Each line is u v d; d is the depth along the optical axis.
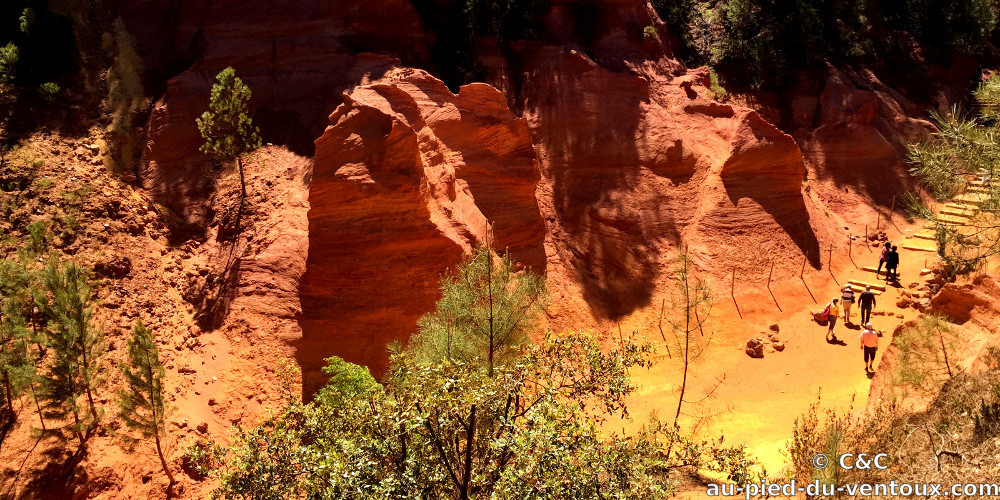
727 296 24.81
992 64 39.75
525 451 9.38
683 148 27.48
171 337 19.33
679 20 34.84
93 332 16.83
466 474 9.82
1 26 25.88
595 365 11.52
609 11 30.56
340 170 19.41
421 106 22.86
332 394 14.09
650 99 28.58
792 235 27.23
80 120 24.17
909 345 15.08
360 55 25.95
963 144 12.45
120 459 16.03
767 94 34.22
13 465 15.43
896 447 11.76
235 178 23.36
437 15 29.94
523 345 13.68
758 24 35.09
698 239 26.05
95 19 26.53
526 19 29.78
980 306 15.59
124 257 20.36
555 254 24.94
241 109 24.70
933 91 37.06
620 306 24.72
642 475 10.16
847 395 19.56
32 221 20.41
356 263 19.58
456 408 9.79
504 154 24.25
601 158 27.11
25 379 15.16
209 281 20.91
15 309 16.03
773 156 27.12
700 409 19.22
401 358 11.42
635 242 25.86
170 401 17.59
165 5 27.64
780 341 23.16
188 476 16.53
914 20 39.50
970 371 13.50
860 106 32.97
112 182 22.52
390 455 10.30
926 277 26.06
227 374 18.97
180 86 24.91
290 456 11.02
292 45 26.31
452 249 19.92
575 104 27.92
